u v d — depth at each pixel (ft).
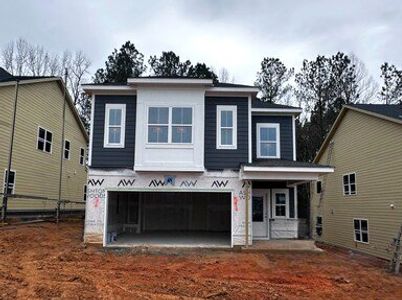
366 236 56.08
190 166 43.37
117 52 122.21
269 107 53.72
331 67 115.65
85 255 37.45
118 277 28.60
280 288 27.50
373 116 54.70
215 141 44.88
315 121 114.93
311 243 46.39
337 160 68.28
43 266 31.37
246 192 43.88
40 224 58.59
